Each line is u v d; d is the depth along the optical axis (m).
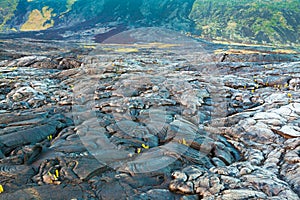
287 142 4.75
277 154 4.50
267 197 3.36
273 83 8.24
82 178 3.74
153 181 3.76
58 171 3.85
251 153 4.65
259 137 5.03
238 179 3.76
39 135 4.78
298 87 7.76
